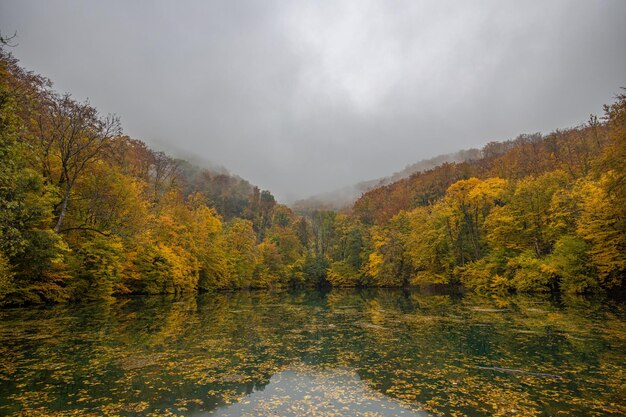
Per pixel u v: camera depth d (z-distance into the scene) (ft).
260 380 37.81
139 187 134.21
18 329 64.03
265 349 52.26
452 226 170.50
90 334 60.80
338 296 167.22
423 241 174.70
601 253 101.04
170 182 183.11
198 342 56.59
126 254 128.57
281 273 265.34
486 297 126.31
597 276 107.04
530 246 135.03
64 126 87.71
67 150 87.92
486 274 138.00
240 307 112.27
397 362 44.70
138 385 36.01
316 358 47.06
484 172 242.37
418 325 72.43
